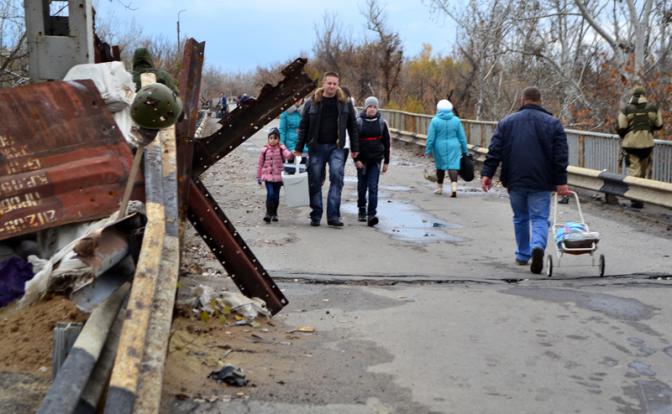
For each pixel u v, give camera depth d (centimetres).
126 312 407
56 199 656
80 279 552
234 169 2241
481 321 725
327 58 5994
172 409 483
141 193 665
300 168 1394
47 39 802
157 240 466
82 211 656
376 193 1338
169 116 443
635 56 2247
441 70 5444
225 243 707
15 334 544
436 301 801
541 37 2881
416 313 751
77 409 378
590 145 1705
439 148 1728
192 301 679
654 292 846
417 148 3064
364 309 766
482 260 1052
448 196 1742
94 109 699
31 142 675
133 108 440
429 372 580
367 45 5322
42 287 586
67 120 689
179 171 679
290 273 928
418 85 5250
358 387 543
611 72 2208
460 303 793
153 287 427
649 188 1428
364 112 1342
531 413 508
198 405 491
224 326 657
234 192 1727
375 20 4644
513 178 991
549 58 2720
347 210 1516
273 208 1334
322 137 1304
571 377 577
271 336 655
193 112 700
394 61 4675
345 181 1997
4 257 639
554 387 556
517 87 3581
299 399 514
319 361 597
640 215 1436
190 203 699
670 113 1902
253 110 736
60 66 803
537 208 980
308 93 739
